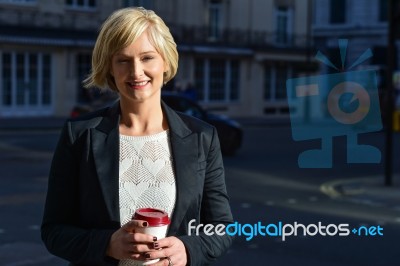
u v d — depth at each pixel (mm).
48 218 2680
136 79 2602
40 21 32438
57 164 2674
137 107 2697
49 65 32906
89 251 2492
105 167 2617
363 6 51781
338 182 14484
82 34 33688
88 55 34375
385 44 51062
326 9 53219
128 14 2609
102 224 2594
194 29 39594
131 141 2682
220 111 40969
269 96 44062
